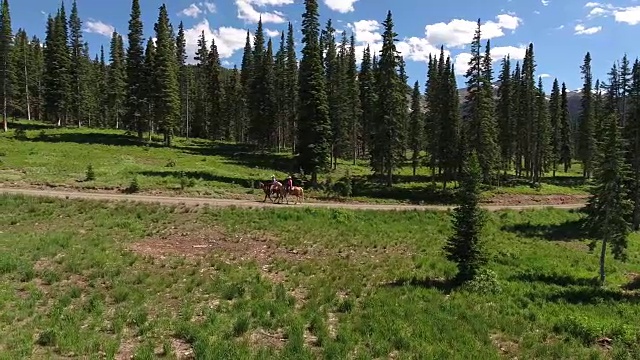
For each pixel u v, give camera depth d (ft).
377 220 124.36
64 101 287.69
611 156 86.43
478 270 72.08
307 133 175.32
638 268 98.68
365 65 278.26
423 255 91.50
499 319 54.60
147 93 257.34
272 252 82.28
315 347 42.70
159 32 247.09
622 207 86.17
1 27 258.16
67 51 288.30
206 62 328.90
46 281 54.54
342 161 268.41
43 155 184.96
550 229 137.08
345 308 54.03
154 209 107.34
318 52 176.65
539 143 250.78
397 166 209.56
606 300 69.41
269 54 260.01
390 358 41.55
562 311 61.52
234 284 58.34
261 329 45.93
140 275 58.08
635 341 50.96
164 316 46.70
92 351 37.86
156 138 278.87
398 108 193.57
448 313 55.42
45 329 41.19
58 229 83.76
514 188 214.90
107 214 99.81
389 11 189.06
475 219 72.02
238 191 150.61
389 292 62.18
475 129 190.90
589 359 45.29
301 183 179.01
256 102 259.19
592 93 280.10
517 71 256.93
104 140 243.19
